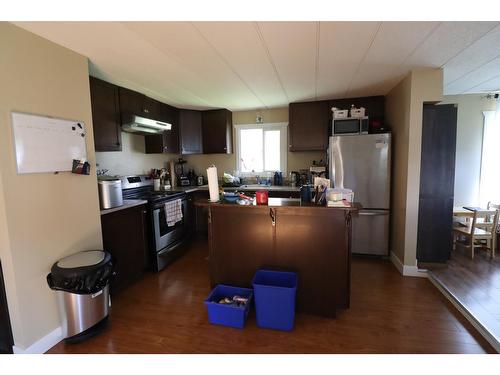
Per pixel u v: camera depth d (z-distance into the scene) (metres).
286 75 2.70
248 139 4.67
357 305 2.28
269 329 1.98
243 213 2.25
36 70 1.75
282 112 4.40
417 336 1.87
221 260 2.36
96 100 2.55
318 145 3.91
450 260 3.15
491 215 3.30
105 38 1.82
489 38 1.91
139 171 3.76
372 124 3.44
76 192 2.04
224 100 3.77
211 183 2.31
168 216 3.29
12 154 1.61
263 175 4.62
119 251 2.55
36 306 1.75
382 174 3.22
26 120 1.68
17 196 1.63
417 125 2.69
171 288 2.67
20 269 1.65
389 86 3.16
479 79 2.99
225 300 2.17
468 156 3.92
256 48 2.03
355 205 2.04
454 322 2.03
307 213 2.05
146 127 3.20
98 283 1.85
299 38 1.87
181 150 4.25
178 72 2.54
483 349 1.73
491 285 2.53
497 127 3.74
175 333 1.96
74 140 2.02
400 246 2.99
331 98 3.73
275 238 2.19
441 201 2.84
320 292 2.12
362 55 2.21
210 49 2.03
